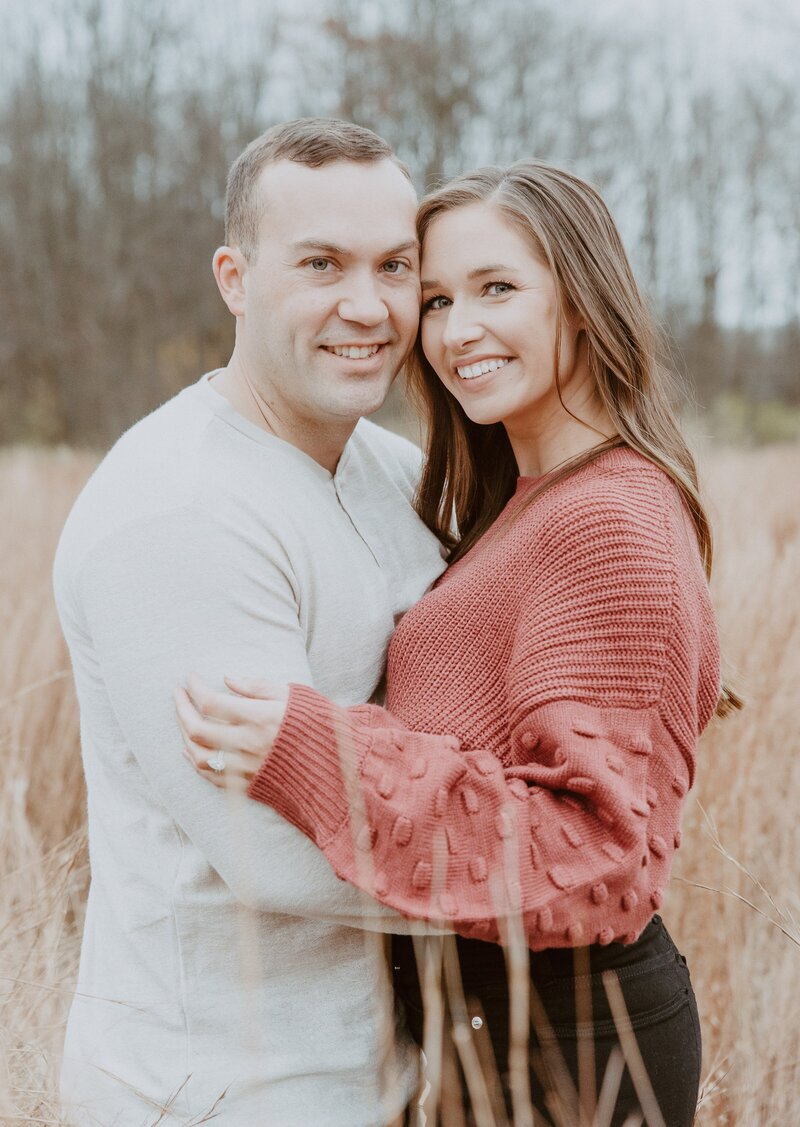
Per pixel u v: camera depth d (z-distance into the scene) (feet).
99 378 72.38
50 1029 5.96
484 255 5.40
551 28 70.23
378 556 5.60
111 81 69.97
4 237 73.51
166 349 73.00
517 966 4.23
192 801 4.56
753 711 8.25
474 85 66.44
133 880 5.03
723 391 79.20
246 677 4.58
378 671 5.35
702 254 79.15
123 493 4.74
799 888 7.65
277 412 5.36
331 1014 4.92
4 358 73.87
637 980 4.85
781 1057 6.51
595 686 4.46
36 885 7.18
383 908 4.50
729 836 7.47
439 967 4.78
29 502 18.08
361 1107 4.96
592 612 4.56
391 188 5.27
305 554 4.99
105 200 71.82
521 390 5.49
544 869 4.24
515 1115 4.36
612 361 5.40
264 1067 4.77
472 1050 4.57
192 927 4.84
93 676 5.04
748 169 78.07
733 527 14.23
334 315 5.16
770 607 9.41
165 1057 4.90
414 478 6.48
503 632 4.90
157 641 4.55
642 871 4.41
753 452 32.58
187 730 4.44
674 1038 4.91
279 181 5.09
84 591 4.70
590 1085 4.70
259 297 5.21
